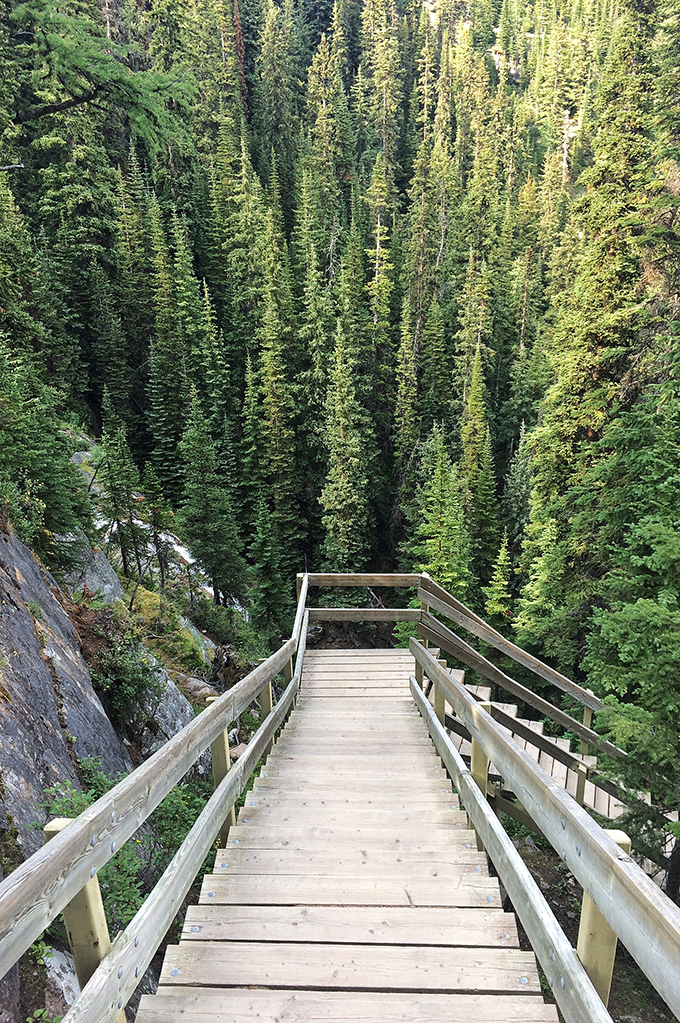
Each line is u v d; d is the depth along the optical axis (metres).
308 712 7.48
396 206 56.84
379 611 8.95
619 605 7.77
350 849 3.85
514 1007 2.49
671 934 1.35
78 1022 1.72
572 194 56.66
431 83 78.50
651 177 13.47
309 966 2.73
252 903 3.25
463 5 110.50
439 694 5.92
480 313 39.19
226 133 56.47
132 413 41.84
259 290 43.78
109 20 33.47
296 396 39.09
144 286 44.66
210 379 40.31
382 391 42.59
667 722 6.68
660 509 8.98
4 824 3.80
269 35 66.94
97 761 5.51
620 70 14.23
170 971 2.70
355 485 35.22
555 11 99.06
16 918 1.48
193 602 23.84
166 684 9.95
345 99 68.62
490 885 3.41
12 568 7.25
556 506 13.99
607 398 13.73
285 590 27.89
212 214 52.03
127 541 23.06
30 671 5.73
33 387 17.28
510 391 43.25
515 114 75.94
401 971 2.70
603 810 7.84
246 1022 2.40
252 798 4.71
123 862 4.26
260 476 37.78
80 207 39.47
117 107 9.44
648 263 13.40
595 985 2.03
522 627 18.00
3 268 17.80
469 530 29.55
